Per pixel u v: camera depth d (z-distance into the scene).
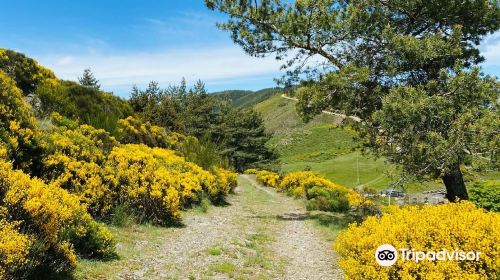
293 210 18.67
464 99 11.85
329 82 13.34
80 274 6.45
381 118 11.83
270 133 74.81
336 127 15.03
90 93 20.72
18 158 9.06
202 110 67.00
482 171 11.77
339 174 66.19
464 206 6.78
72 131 12.58
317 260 9.46
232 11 15.19
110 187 11.00
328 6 14.39
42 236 5.96
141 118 27.30
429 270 5.04
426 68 13.66
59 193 7.28
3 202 5.92
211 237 10.75
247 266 8.45
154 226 11.06
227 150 62.31
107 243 7.80
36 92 17.19
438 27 14.38
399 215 6.62
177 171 15.95
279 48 15.31
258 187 31.97
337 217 16.16
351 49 14.56
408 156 12.22
